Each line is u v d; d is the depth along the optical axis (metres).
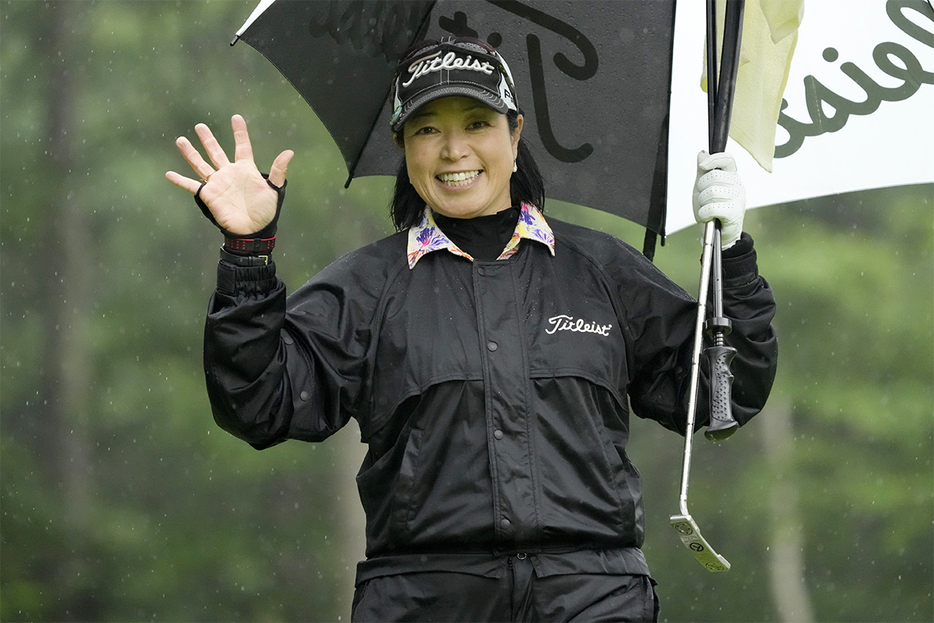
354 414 13.83
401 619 13.12
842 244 86.50
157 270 85.62
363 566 13.61
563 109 15.66
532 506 12.91
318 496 81.62
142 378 83.56
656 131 15.55
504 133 13.90
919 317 88.69
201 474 81.31
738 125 15.09
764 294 14.15
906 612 85.94
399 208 14.63
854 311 86.94
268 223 13.27
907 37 15.28
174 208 86.06
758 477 86.38
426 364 13.27
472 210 13.84
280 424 13.59
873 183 15.23
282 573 80.50
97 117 88.62
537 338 13.42
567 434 13.16
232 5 88.88
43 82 90.81
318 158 82.62
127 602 78.62
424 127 13.85
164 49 88.75
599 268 14.01
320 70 15.12
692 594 84.94
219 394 13.26
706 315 14.12
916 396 87.62
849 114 15.27
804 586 85.31
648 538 85.88
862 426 86.44
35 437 83.56
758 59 15.07
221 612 79.31
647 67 15.48
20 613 78.25
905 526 86.31
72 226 87.25
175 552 79.56
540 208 14.59
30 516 80.50
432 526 13.02
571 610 12.99
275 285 13.30
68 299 85.94
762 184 15.27
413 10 15.40
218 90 87.38
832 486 86.50
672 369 14.38
